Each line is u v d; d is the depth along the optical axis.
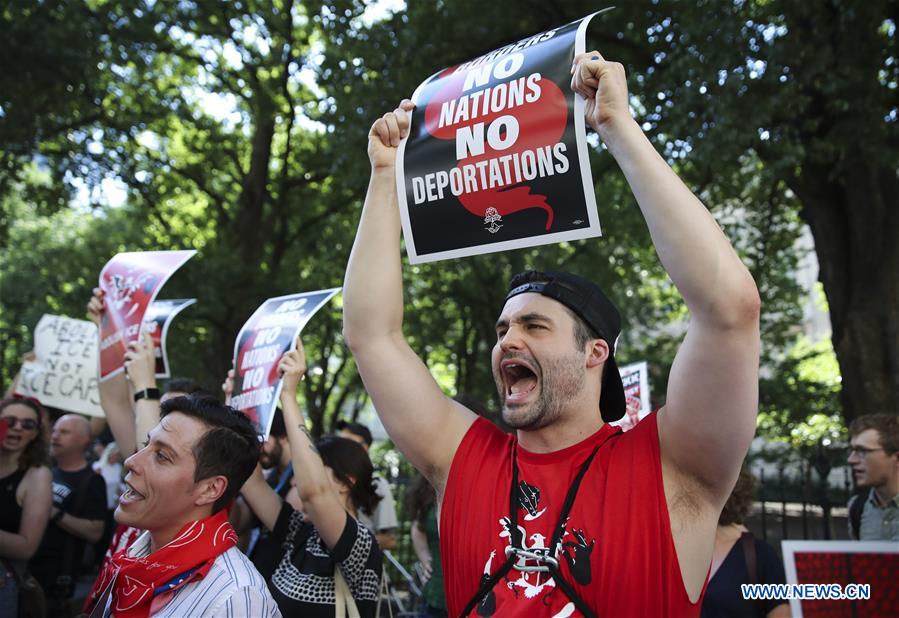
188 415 2.46
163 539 2.42
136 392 3.54
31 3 13.00
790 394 15.12
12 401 4.16
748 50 8.66
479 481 2.05
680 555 1.84
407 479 9.15
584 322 2.06
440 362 24.16
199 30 15.98
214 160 17.62
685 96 8.60
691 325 1.79
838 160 9.86
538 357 2.00
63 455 4.97
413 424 2.17
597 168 12.03
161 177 18.23
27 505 4.04
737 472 1.84
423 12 10.65
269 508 3.48
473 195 2.07
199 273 14.30
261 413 3.58
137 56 14.79
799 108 8.69
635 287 18.30
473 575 1.94
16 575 3.81
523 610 1.81
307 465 3.20
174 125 18.06
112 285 3.99
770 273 15.62
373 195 2.24
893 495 3.70
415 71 10.77
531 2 10.49
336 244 18.14
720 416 1.75
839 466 10.70
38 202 15.94
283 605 3.20
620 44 10.76
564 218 1.94
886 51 9.66
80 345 5.38
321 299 3.66
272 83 16.91
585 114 1.90
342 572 3.20
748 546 3.10
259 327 3.80
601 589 1.80
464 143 2.09
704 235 1.68
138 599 2.23
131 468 2.39
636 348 19.25
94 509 4.91
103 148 16.41
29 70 12.94
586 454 2.00
